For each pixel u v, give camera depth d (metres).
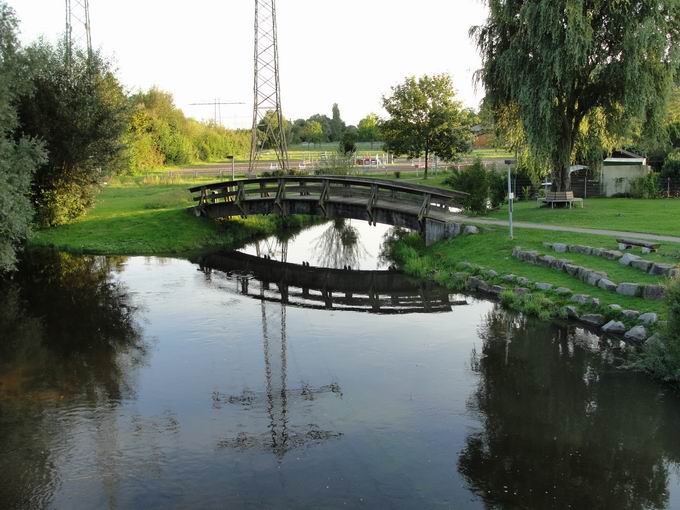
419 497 7.52
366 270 23.30
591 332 13.71
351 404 10.39
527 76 23.64
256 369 12.22
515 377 11.45
